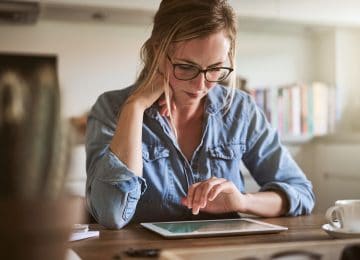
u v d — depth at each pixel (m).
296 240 0.82
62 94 0.39
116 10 2.49
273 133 1.44
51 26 2.65
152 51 1.24
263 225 0.97
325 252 0.58
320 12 2.83
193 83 1.18
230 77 1.37
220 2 1.17
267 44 3.08
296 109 2.90
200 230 0.91
